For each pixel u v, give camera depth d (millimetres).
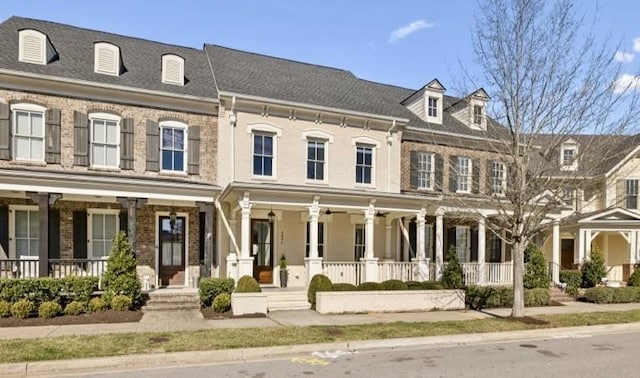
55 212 15047
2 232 14461
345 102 19094
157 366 7828
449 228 21109
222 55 19891
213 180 16641
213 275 16375
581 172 12844
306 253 18203
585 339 10867
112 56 15906
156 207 16234
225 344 8883
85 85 14875
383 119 18859
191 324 11461
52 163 14562
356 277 16609
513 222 13039
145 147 15805
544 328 11547
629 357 8914
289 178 17469
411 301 14594
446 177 20656
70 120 14914
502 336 10797
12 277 13750
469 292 15781
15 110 14258
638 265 21328
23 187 12891
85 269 15328
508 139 14242
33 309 12211
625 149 16062
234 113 16750
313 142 18094
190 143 16359
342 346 9312
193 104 16438
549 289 18797
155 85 16172
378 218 19438
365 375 7367
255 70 19531
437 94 21484
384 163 19219
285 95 17859
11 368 7234
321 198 15422
